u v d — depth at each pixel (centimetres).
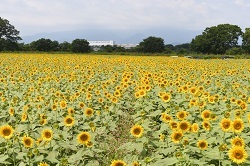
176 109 1084
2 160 690
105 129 991
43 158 713
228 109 1123
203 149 691
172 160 638
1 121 1126
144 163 647
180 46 15388
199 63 3931
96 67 3189
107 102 1330
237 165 641
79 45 10062
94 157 784
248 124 903
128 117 1285
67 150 830
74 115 1084
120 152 879
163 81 1698
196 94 1292
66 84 1873
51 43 10388
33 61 4016
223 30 12269
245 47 11381
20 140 816
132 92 1755
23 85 1830
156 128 1078
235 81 2142
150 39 11838
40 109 1161
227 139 762
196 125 813
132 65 3494
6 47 10406
